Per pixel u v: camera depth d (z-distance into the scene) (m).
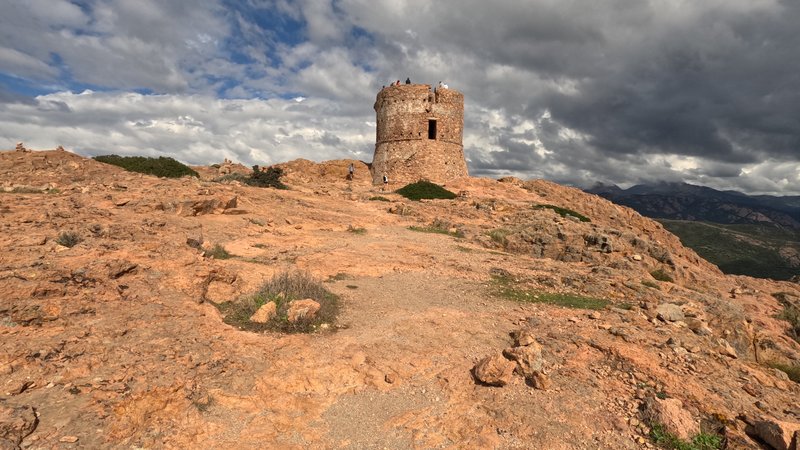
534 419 7.23
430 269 16.80
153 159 37.84
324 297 11.88
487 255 20.97
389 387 8.05
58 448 5.11
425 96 52.31
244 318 9.93
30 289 7.81
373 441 6.64
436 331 10.63
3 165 29.23
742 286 30.34
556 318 12.03
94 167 31.34
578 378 8.57
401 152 52.47
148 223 15.41
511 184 49.56
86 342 7.11
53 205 16.58
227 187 27.45
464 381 8.39
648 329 11.39
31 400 5.76
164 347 7.59
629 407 7.69
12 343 6.58
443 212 32.47
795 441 6.52
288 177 46.81
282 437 6.47
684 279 24.42
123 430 5.73
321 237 20.86
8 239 10.71
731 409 7.91
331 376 8.10
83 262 9.38
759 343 14.87
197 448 5.93
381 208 32.66
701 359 9.81
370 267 16.17
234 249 16.02
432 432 6.91
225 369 7.53
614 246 24.64
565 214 37.81
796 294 28.53
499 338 10.56
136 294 9.04
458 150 54.09
